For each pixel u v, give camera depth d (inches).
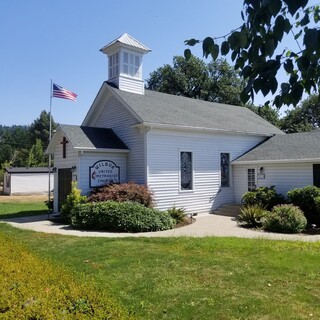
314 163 653.9
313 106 1660.9
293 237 444.1
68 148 649.0
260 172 738.8
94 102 750.5
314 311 202.7
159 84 1879.9
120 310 129.6
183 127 663.1
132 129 663.8
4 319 115.3
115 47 747.4
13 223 600.1
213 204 737.6
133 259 323.9
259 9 94.1
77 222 542.0
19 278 159.0
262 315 198.2
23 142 3403.1
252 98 101.6
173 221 562.9
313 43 84.3
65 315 117.3
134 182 632.4
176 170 671.1
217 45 103.0
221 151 762.2
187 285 249.9
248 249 352.5
